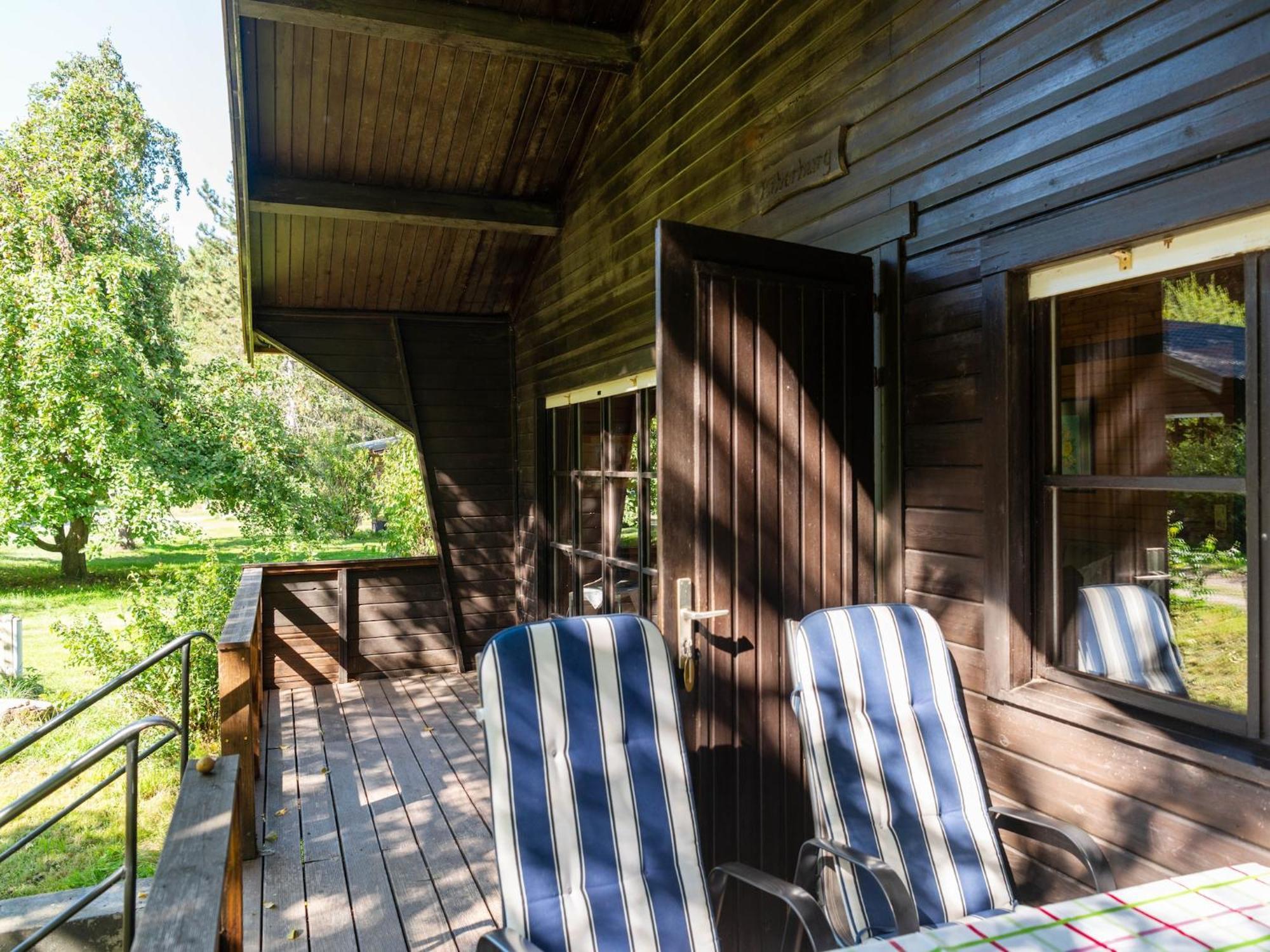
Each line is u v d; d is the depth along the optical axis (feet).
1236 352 5.49
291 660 19.79
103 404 35.45
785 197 9.80
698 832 6.08
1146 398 6.11
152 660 8.48
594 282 16.16
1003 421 6.88
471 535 21.76
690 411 7.17
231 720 10.35
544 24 13.12
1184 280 5.82
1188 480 5.73
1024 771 6.82
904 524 8.11
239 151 13.75
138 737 6.16
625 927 5.53
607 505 16.02
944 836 6.27
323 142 15.21
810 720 6.35
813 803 6.26
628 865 5.76
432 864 10.29
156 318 44.57
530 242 19.53
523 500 21.39
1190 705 5.72
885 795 6.30
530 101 15.21
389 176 16.31
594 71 14.84
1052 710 6.49
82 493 36.65
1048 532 6.88
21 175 39.55
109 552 54.13
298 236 17.87
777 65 10.00
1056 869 6.62
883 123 8.21
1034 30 6.50
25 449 34.81
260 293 19.49
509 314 22.09
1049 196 6.39
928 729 6.62
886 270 8.18
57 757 16.83
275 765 14.07
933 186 7.61
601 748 5.99
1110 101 5.87
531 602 20.31
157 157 49.08
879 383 8.32
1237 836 5.20
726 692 7.31
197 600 17.88
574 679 6.05
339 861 10.39
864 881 6.02
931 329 7.75
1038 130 6.49
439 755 14.57
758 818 7.51
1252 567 5.29
